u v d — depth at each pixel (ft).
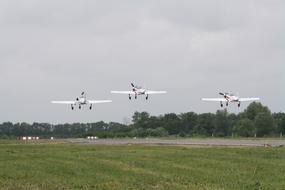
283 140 394.11
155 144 310.45
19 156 208.85
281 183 130.93
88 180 136.67
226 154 208.54
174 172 151.74
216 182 132.46
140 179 137.49
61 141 410.31
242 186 125.80
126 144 313.94
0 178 141.79
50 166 169.17
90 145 300.40
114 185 128.16
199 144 305.12
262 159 187.93
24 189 124.36
